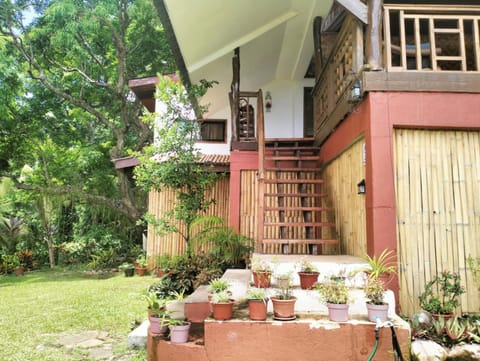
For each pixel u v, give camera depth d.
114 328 4.68
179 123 8.20
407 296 3.83
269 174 7.04
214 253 6.75
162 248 9.20
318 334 3.00
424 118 3.94
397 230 3.91
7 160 13.16
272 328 3.01
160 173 7.80
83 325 4.81
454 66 5.60
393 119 3.93
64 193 12.21
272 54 8.20
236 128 7.24
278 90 9.57
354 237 4.81
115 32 12.20
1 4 11.27
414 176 3.98
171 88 8.12
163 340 3.28
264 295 3.11
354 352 2.97
